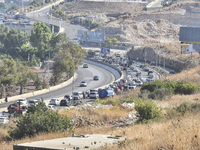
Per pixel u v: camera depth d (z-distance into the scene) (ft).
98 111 336.08
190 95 536.01
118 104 399.44
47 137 203.21
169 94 549.95
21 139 228.22
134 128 195.31
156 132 151.23
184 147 109.29
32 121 237.66
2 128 311.88
